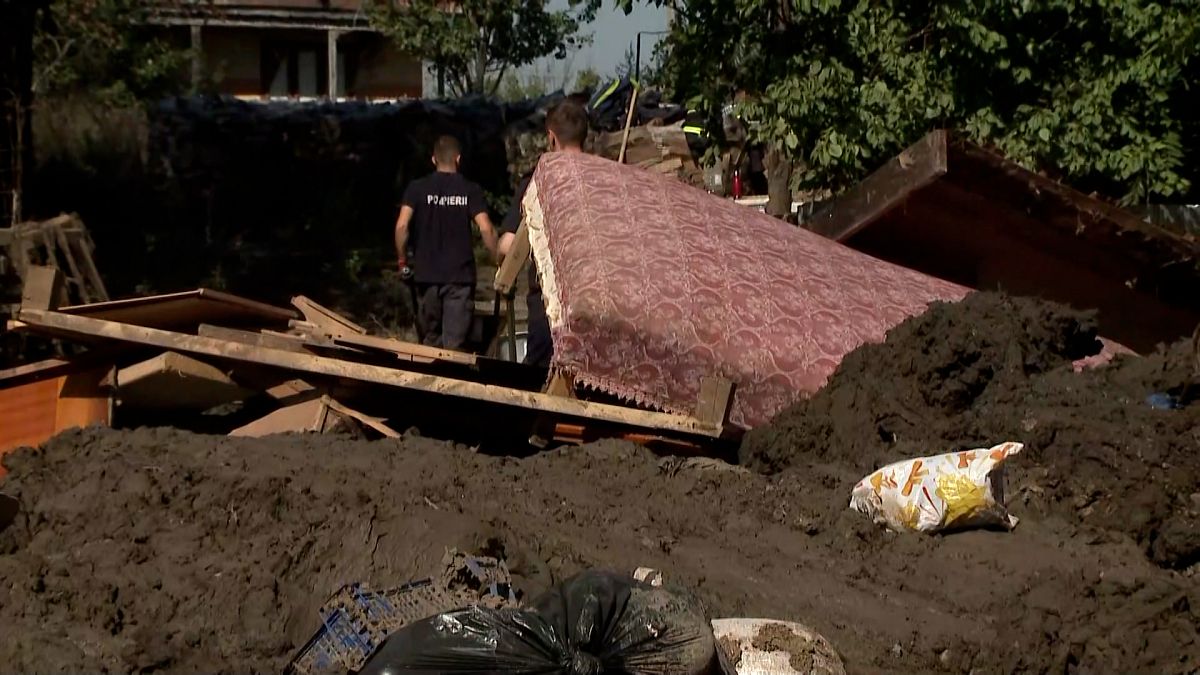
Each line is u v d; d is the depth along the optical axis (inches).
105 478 178.2
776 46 430.9
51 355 420.8
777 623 157.4
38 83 821.2
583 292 249.1
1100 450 205.9
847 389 239.5
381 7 988.6
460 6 1004.6
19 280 438.9
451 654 134.1
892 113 412.5
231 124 822.5
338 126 837.8
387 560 163.2
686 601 145.7
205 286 684.1
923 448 221.0
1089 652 170.1
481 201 397.1
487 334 414.6
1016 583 181.8
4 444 225.0
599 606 139.3
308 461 196.4
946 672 163.0
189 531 167.9
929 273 375.9
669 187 295.4
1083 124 423.5
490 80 1082.7
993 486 200.4
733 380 249.4
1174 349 235.8
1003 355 233.1
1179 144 439.8
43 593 155.3
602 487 207.2
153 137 815.7
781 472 232.1
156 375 229.6
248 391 240.7
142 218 776.3
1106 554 193.8
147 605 154.9
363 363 262.7
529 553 170.6
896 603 177.5
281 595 159.2
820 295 268.5
